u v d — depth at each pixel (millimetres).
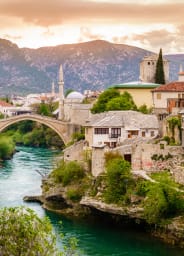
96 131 139375
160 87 164875
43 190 140500
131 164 124250
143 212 109562
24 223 59438
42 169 194375
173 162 120625
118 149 124625
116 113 146125
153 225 109875
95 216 122375
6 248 57938
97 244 104250
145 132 141875
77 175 130375
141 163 123812
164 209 105875
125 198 113875
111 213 114938
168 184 110000
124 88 184375
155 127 142000
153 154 122938
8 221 59312
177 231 103438
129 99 176250
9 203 136750
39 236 59312
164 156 122375
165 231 105812
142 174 117125
